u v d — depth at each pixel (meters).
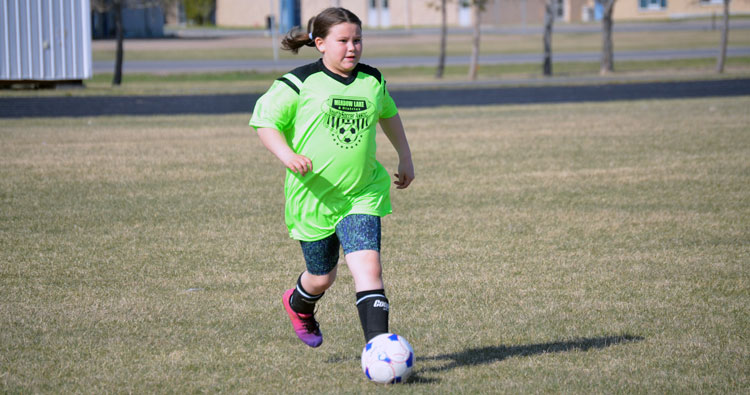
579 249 26.64
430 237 28.55
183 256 25.89
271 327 19.05
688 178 39.38
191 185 38.78
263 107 14.80
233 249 26.86
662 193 36.03
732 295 21.30
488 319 19.45
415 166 44.53
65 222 30.73
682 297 21.14
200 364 16.53
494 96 90.56
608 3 127.81
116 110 76.38
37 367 16.27
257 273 23.92
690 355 16.83
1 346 17.52
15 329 18.69
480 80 118.69
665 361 16.47
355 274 14.79
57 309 20.27
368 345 14.68
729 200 34.25
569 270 24.02
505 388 15.00
